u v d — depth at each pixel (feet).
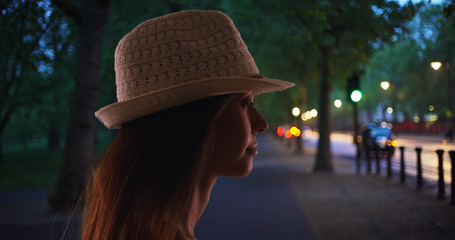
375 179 47.29
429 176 47.57
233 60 2.30
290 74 67.82
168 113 2.22
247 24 43.52
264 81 2.19
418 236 21.59
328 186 42.47
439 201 31.76
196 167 2.12
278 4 36.65
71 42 33.22
